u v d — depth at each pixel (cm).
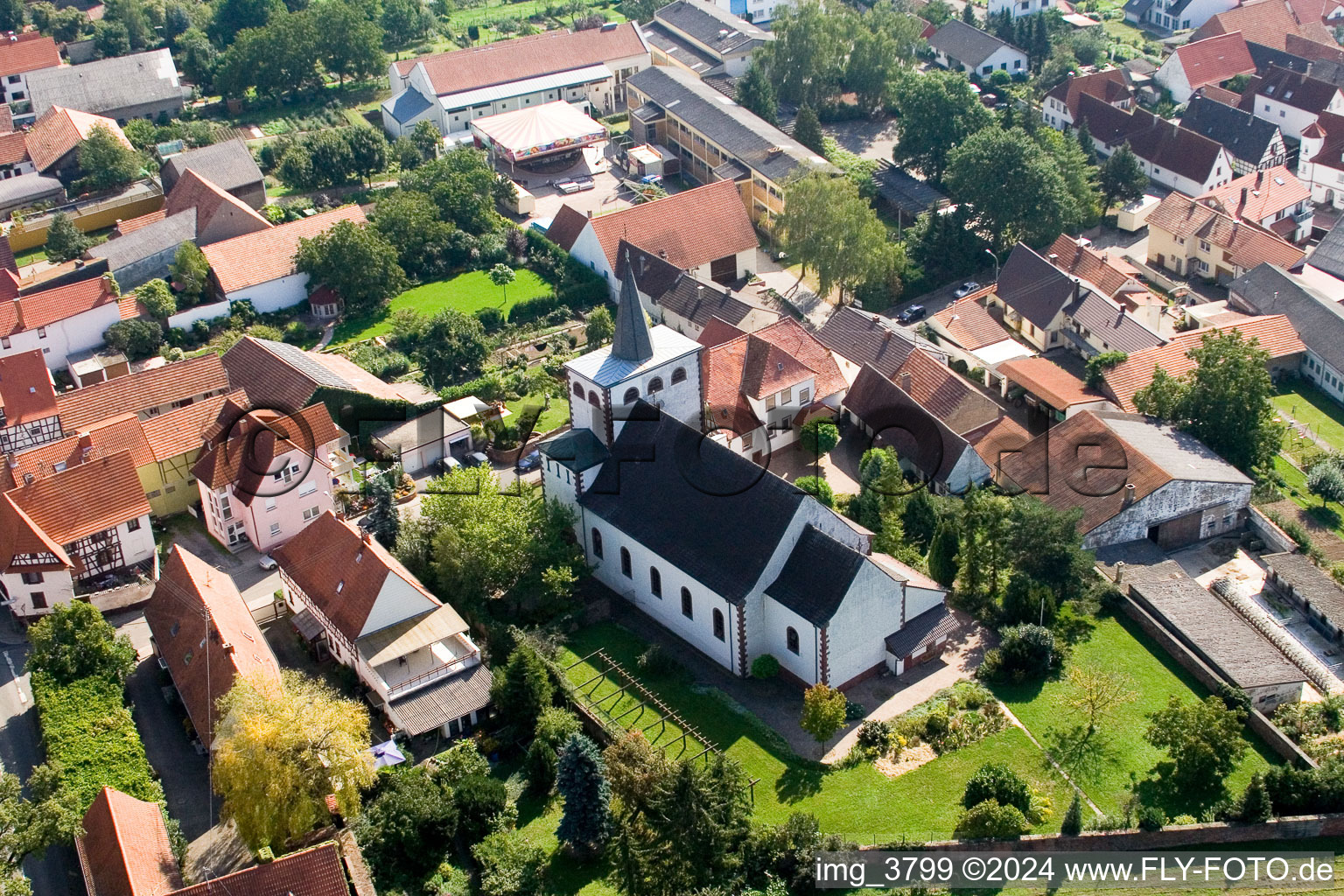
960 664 11169
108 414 13900
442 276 18512
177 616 10769
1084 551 12056
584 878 9150
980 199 18450
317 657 11269
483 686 10556
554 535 11794
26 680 11050
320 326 17225
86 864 8669
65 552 11969
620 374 12081
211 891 8200
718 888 8856
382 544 12206
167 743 10325
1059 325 16612
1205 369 13675
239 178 19988
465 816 9388
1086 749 10212
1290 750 10050
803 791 9825
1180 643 11200
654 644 11488
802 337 14738
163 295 16650
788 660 10919
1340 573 12206
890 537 12231
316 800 9081
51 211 19738
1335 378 15675
